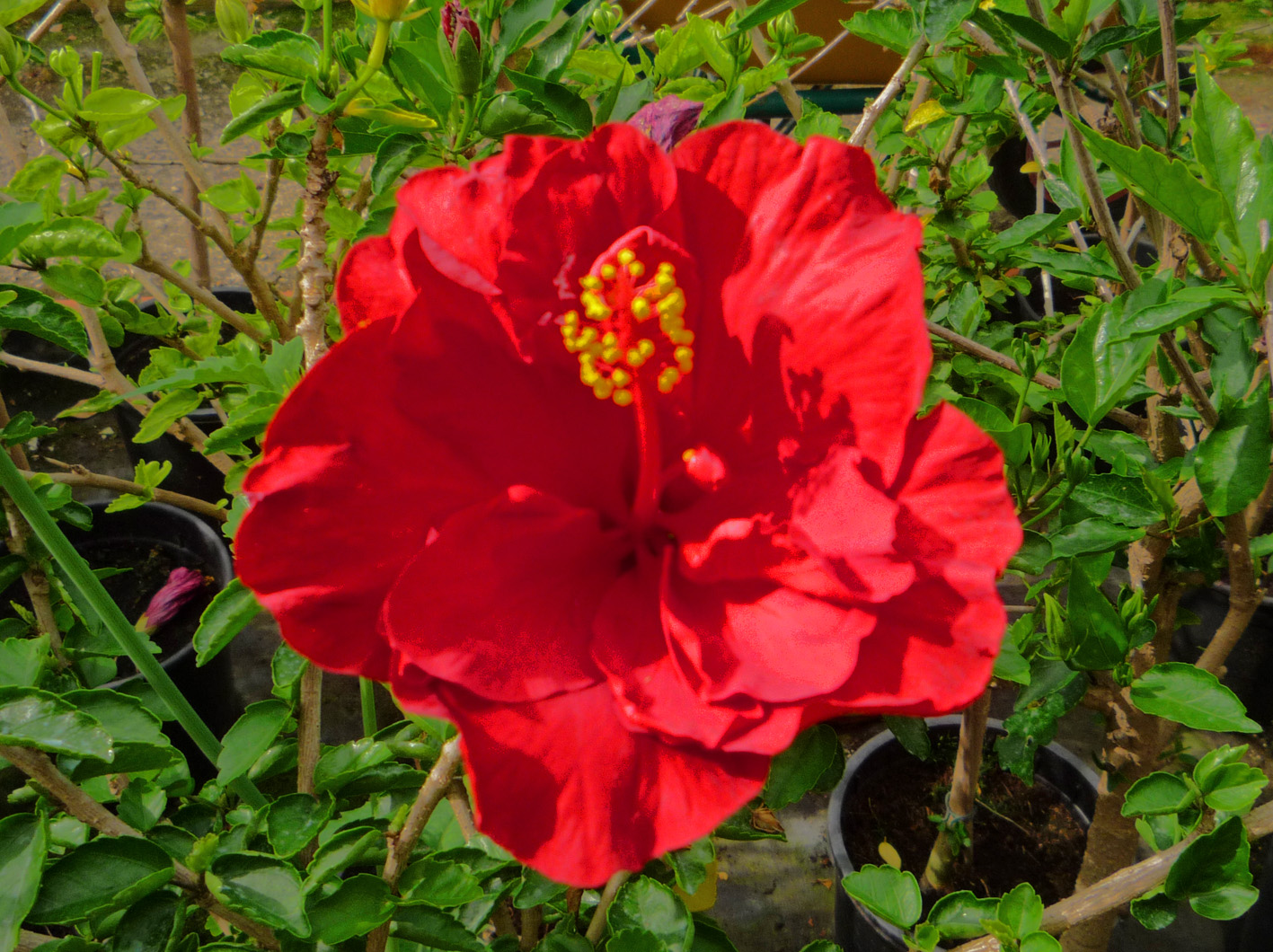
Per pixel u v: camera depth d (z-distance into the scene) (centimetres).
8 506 58
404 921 45
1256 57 150
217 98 164
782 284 39
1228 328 50
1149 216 56
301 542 37
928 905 70
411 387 38
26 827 42
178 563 85
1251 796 47
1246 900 47
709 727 36
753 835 48
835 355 38
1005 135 72
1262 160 43
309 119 61
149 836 48
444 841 52
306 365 44
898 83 48
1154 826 56
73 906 43
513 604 38
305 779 52
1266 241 43
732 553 39
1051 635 55
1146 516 51
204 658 48
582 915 53
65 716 41
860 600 36
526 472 41
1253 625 84
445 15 46
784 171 39
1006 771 75
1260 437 47
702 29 58
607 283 38
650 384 40
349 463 38
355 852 46
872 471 38
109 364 68
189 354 74
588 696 38
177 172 145
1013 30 47
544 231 39
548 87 49
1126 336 45
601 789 36
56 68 61
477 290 37
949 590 37
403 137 50
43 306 54
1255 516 56
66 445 109
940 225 72
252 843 52
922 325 37
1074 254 52
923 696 36
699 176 40
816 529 38
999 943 51
